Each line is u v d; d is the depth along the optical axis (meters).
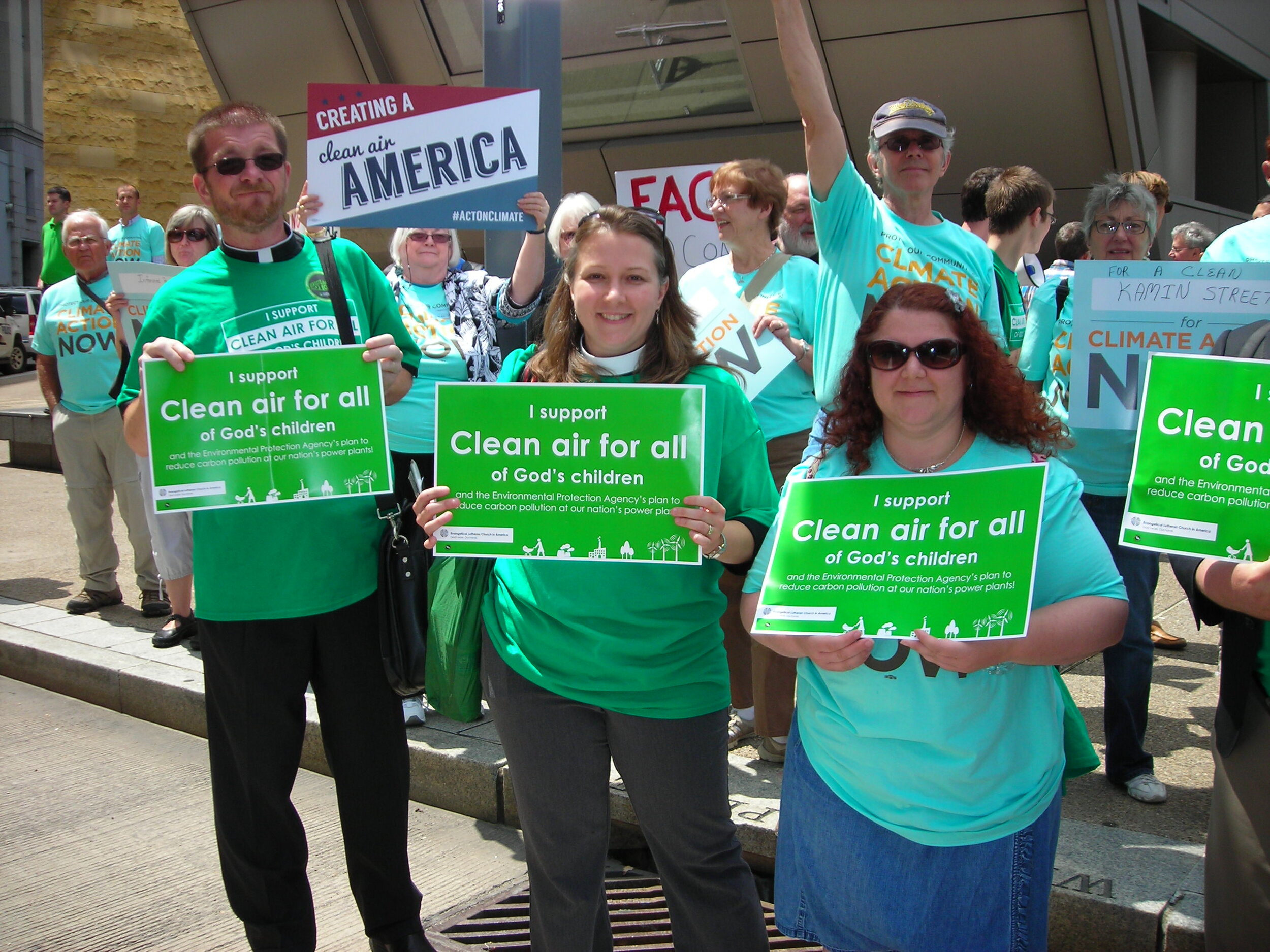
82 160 16.59
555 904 2.30
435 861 3.54
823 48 9.12
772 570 1.99
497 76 4.10
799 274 3.67
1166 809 3.28
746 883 2.31
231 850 2.69
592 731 2.28
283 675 2.65
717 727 2.31
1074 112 8.54
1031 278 5.93
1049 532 1.99
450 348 3.96
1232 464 1.89
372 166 3.52
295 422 2.47
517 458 2.18
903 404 2.00
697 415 2.14
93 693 5.07
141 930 3.15
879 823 1.99
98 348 5.76
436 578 2.50
